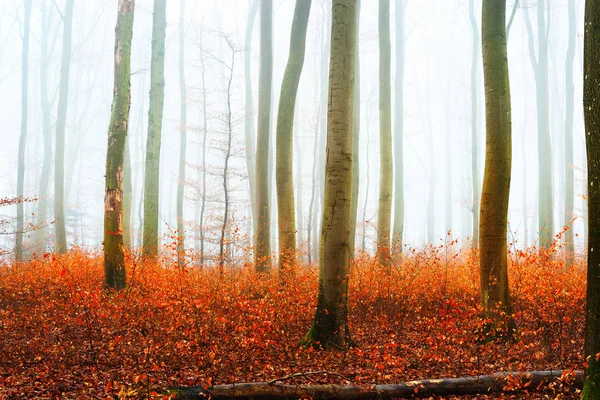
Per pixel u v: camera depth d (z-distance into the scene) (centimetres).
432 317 928
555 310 819
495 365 670
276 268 1423
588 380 438
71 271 1248
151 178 1506
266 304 873
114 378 611
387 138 1575
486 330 789
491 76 797
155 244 1455
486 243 798
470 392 580
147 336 773
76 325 843
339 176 739
